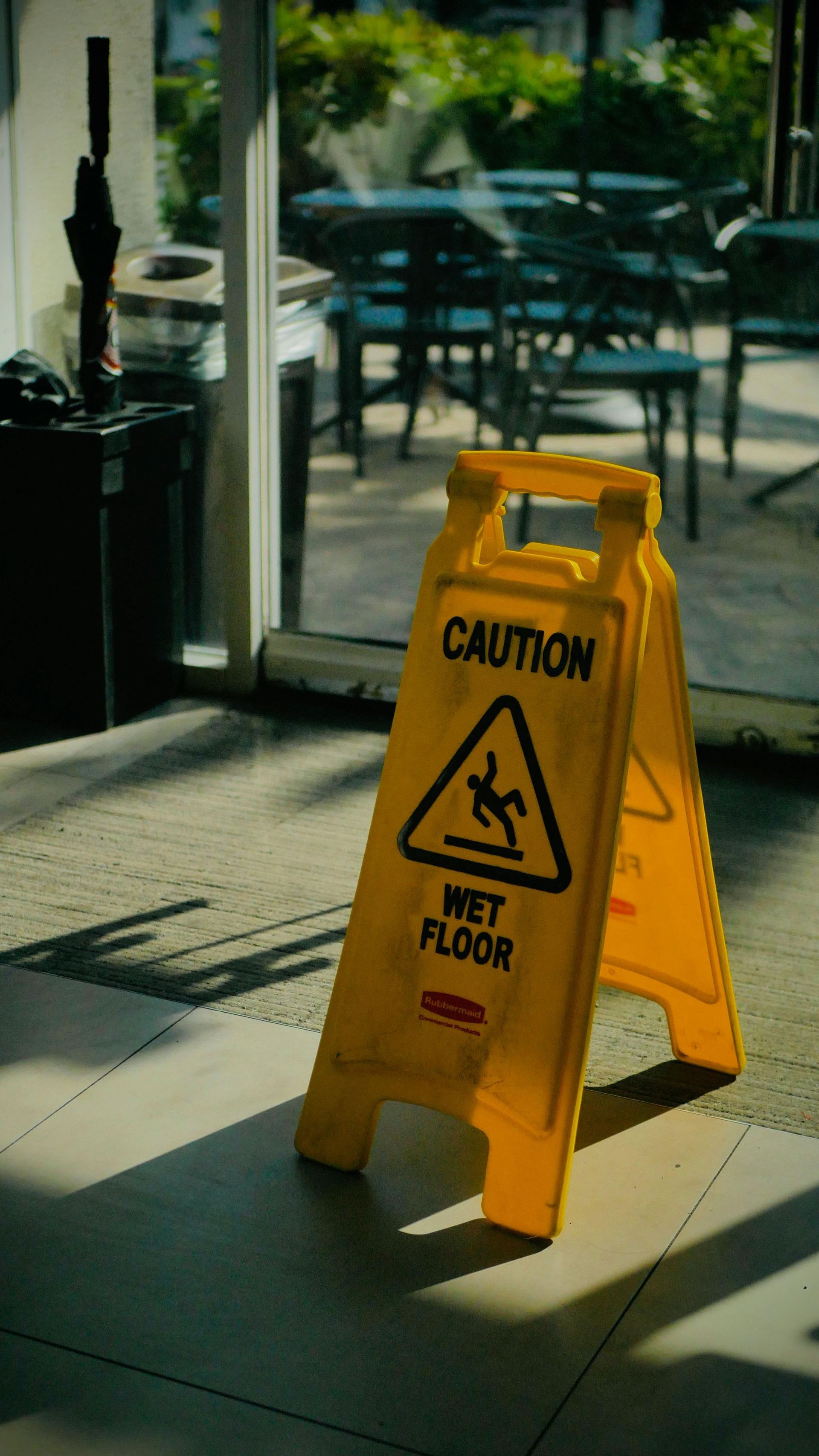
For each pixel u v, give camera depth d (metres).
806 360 3.38
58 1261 1.80
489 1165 1.89
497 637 1.92
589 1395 1.62
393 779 1.98
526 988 1.88
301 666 3.78
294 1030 2.33
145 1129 2.08
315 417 3.68
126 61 3.46
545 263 3.47
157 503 3.56
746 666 3.61
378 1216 1.92
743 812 3.21
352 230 3.51
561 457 1.92
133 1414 1.57
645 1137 2.10
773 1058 2.31
